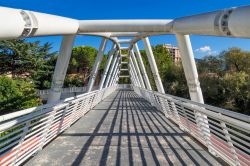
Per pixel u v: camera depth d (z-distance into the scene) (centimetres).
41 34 505
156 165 526
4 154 443
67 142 703
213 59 3469
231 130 461
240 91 2695
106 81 2953
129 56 3475
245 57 3186
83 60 5778
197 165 525
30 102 1318
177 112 922
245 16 362
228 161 507
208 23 465
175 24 674
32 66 2798
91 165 527
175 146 662
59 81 888
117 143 693
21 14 429
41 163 537
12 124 440
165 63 5103
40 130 618
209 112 542
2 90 1264
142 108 1538
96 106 1666
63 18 641
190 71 814
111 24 811
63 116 795
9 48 2588
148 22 793
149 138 748
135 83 3794
